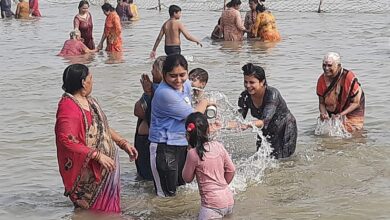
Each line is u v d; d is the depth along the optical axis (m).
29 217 6.66
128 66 15.30
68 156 6.46
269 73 13.73
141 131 7.63
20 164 8.26
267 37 18.95
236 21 19.38
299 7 27.97
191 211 6.77
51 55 17.55
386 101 10.91
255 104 8.16
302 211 6.59
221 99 10.77
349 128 9.33
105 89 12.46
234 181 7.50
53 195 7.25
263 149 8.24
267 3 29.52
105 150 6.55
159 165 7.07
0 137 9.38
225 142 8.88
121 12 25.81
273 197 7.03
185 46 18.72
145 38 20.64
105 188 6.64
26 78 14.02
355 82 9.23
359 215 6.44
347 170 7.77
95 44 19.98
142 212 6.77
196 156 6.24
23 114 10.72
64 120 6.39
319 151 8.52
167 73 6.98
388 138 9.01
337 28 20.95
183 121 7.12
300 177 7.59
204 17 26.11
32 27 25.12
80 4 18.11
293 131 8.23
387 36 18.72
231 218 6.42
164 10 29.81
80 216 6.61
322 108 9.46
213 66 15.02
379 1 28.41
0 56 17.53
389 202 6.73
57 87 12.91
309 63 14.83
